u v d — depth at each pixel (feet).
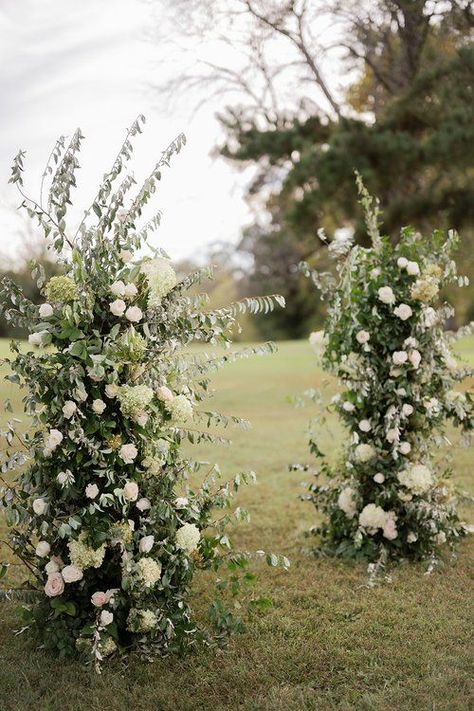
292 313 92.94
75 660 11.10
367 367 15.33
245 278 90.79
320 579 14.58
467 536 17.11
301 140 50.57
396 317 15.35
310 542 17.03
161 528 11.39
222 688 10.36
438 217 50.83
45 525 10.50
